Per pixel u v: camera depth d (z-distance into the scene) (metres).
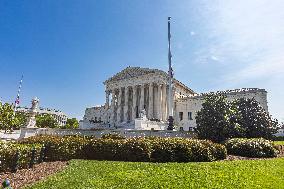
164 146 17.14
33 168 14.58
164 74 68.12
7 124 48.16
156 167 13.84
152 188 10.10
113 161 16.77
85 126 62.25
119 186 10.35
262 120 29.17
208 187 10.28
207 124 27.30
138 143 17.39
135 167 14.01
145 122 51.75
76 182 10.92
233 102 31.06
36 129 30.34
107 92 80.25
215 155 17.77
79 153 18.38
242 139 22.66
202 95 68.50
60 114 119.50
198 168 13.46
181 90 79.38
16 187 10.18
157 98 70.62
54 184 10.59
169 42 37.31
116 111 78.88
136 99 74.50
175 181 11.01
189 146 17.16
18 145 14.98
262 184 11.05
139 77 72.31
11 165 13.55
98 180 11.27
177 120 70.75
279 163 16.50
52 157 18.08
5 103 49.38
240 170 13.29
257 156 20.31
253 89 58.66
